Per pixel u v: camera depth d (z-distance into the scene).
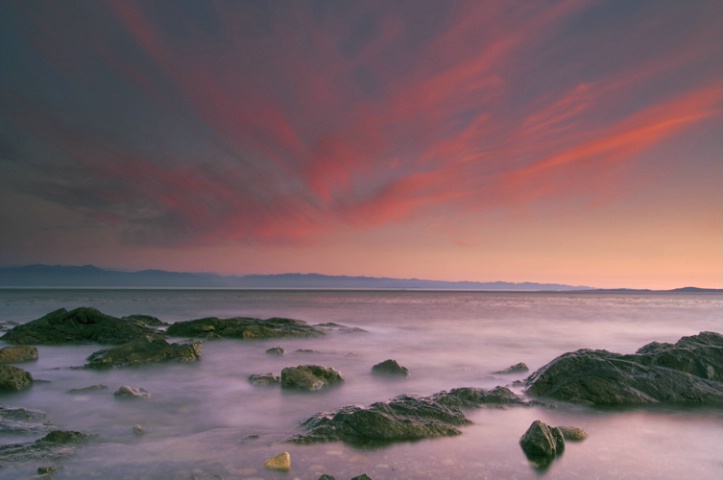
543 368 16.47
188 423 12.20
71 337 28.41
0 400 14.39
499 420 12.11
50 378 18.08
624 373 14.76
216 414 13.15
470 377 19.03
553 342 32.25
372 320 52.72
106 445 10.12
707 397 13.81
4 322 40.59
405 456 9.49
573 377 14.92
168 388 16.53
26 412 12.43
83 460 9.12
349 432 10.66
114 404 14.06
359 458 9.35
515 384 16.69
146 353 22.06
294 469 8.75
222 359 23.38
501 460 9.37
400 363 22.64
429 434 10.71
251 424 12.18
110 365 20.25
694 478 8.65
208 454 9.52
